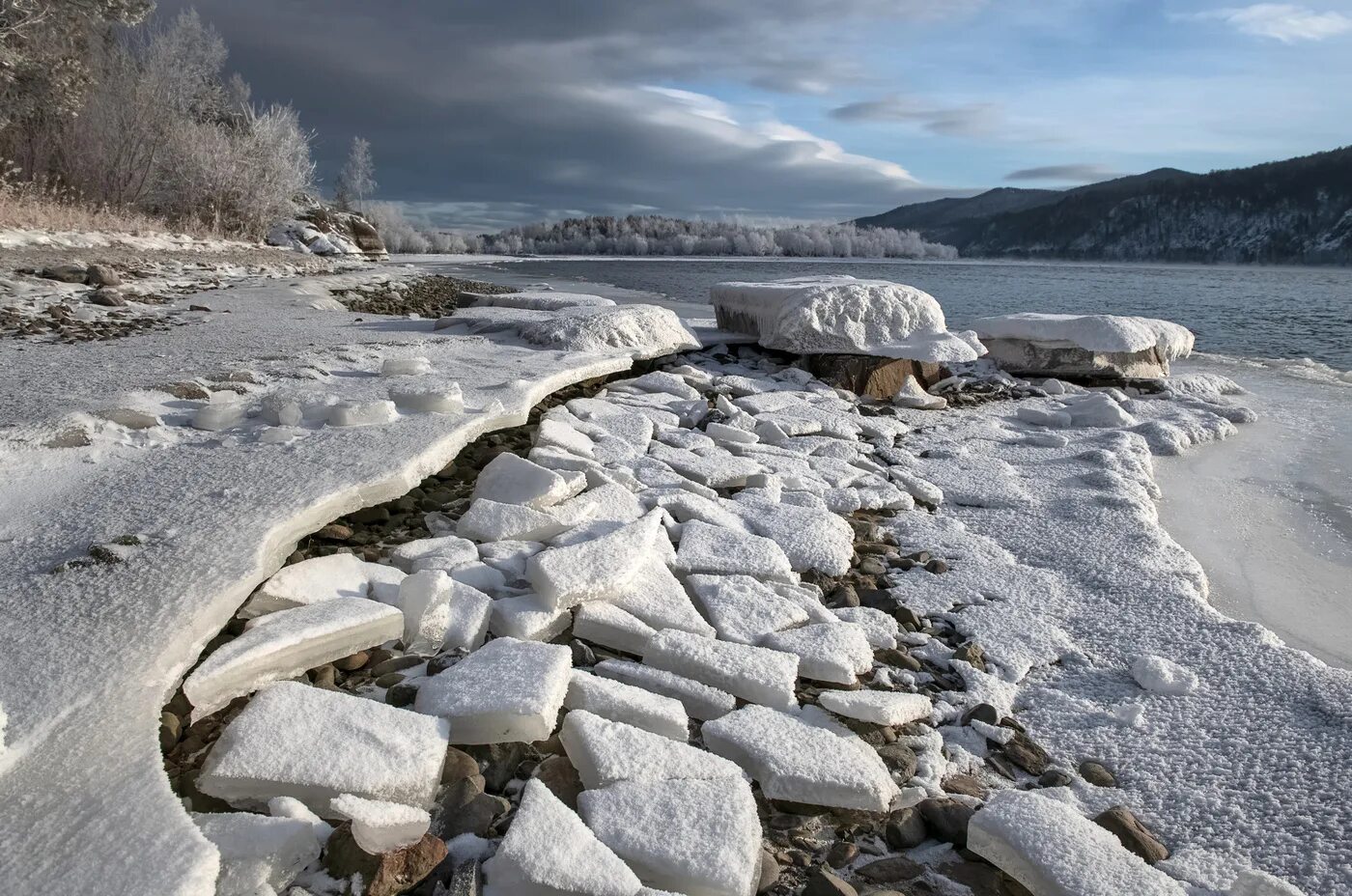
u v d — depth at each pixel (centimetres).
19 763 181
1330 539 450
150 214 2391
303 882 180
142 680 211
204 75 2689
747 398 673
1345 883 198
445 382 520
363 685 260
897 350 766
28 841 161
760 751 228
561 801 206
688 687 261
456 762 223
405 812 189
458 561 323
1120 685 293
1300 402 809
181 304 1016
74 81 1747
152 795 176
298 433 416
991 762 249
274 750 206
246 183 2581
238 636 257
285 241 2834
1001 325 884
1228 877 201
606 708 244
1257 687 285
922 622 336
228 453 384
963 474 530
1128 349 820
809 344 776
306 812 194
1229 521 475
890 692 269
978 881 202
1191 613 339
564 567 306
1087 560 395
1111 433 645
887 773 229
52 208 1728
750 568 348
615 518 379
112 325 794
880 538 423
